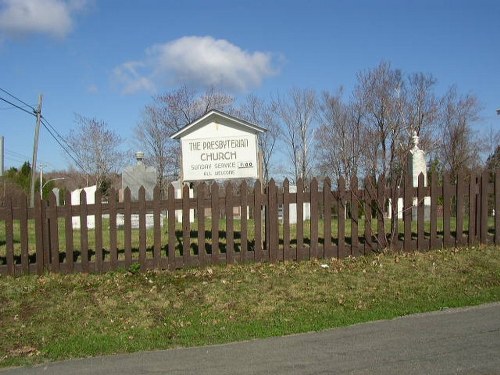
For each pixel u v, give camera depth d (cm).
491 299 733
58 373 518
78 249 1037
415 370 483
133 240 1148
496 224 1026
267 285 814
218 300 756
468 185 1015
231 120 1046
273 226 938
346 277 848
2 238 1281
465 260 922
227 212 922
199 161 1050
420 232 992
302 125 4209
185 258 905
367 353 535
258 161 1038
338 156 3747
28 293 788
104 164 4900
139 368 521
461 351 529
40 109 3462
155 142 4509
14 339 627
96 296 775
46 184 5297
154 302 751
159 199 899
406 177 998
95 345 598
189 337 618
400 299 747
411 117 3228
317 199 955
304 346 568
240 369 505
